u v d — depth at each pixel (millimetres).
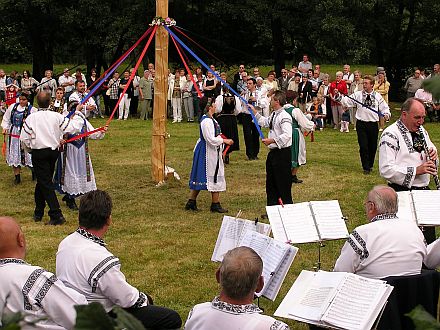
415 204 5113
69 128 8133
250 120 12336
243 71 17188
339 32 21719
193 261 6785
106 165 11828
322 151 13359
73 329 1176
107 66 27391
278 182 7949
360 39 22312
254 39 25609
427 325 1253
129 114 20047
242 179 10727
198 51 25281
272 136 8008
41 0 23375
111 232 7844
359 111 11102
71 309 3207
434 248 4375
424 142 5812
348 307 3646
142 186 10195
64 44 27281
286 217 4902
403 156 5770
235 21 25312
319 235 4879
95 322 1181
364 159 11141
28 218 8570
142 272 6461
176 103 18375
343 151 13367
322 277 3873
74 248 3764
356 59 22078
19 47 26844
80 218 3840
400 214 5066
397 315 3906
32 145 8055
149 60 24812
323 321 3627
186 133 15984
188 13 25344
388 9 23750
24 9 23969
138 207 9000
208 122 8547
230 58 25750
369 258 4203
